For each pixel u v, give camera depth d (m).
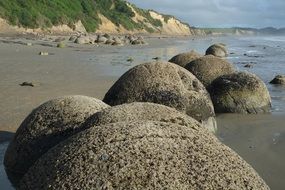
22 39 27.95
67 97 4.30
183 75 5.99
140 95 5.72
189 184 2.21
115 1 59.22
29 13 35.44
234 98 7.18
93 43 28.83
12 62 14.30
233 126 6.42
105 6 54.16
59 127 4.05
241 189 2.30
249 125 6.49
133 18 60.84
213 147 2.45
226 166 2.36
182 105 5.68
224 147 2.53
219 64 7.95
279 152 5.24
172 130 2.48
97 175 2.22
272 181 4.34
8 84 9.56
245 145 5.52
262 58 19.91
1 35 30.14
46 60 15.47
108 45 28.19
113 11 55.91
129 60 16.58
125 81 5.88
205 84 7.71
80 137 2.48
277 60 18.62
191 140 2.44
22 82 9.93
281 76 10.84
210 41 46.72
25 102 7.60
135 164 2.24
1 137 5.44
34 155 4.04
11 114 6.65
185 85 5.91
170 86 5.76
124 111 3.20
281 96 8.96
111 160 2.26
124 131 2.43
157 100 5.68
